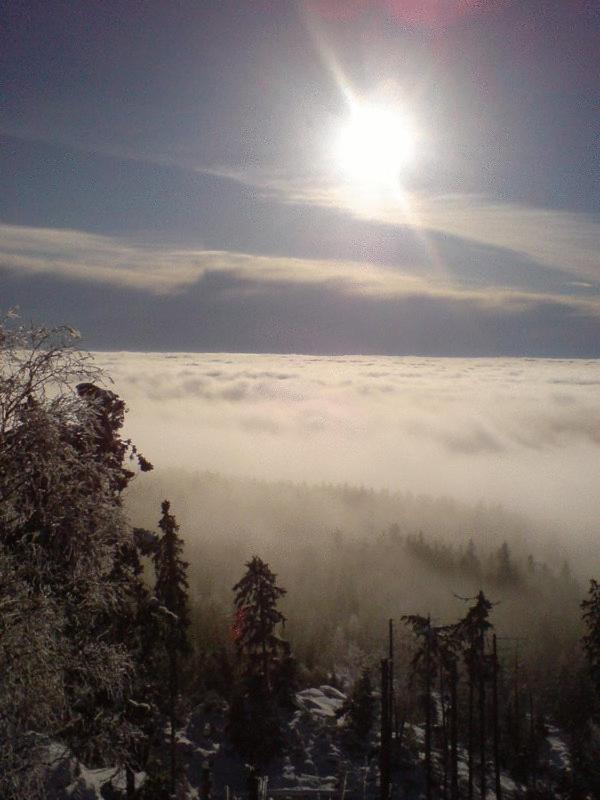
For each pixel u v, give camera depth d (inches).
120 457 707.4
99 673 543.5
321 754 1369.3
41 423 521.7
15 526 516.4
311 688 1827.0
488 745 1496.1
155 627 742.5
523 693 1780.3
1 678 460.8
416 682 1549.0
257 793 1016.2
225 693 1517.0
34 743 490.6
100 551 550.6
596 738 1497.3
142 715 668.7
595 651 1261.1
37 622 482.3
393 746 1396.4
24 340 537.3
